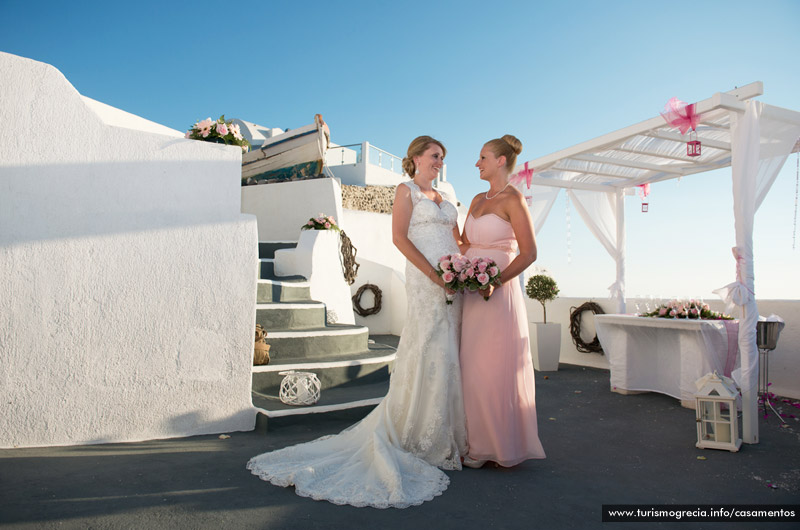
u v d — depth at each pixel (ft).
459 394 10.57
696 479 10.05
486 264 10.15
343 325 20.61
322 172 33.17
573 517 7.97
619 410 16.70
